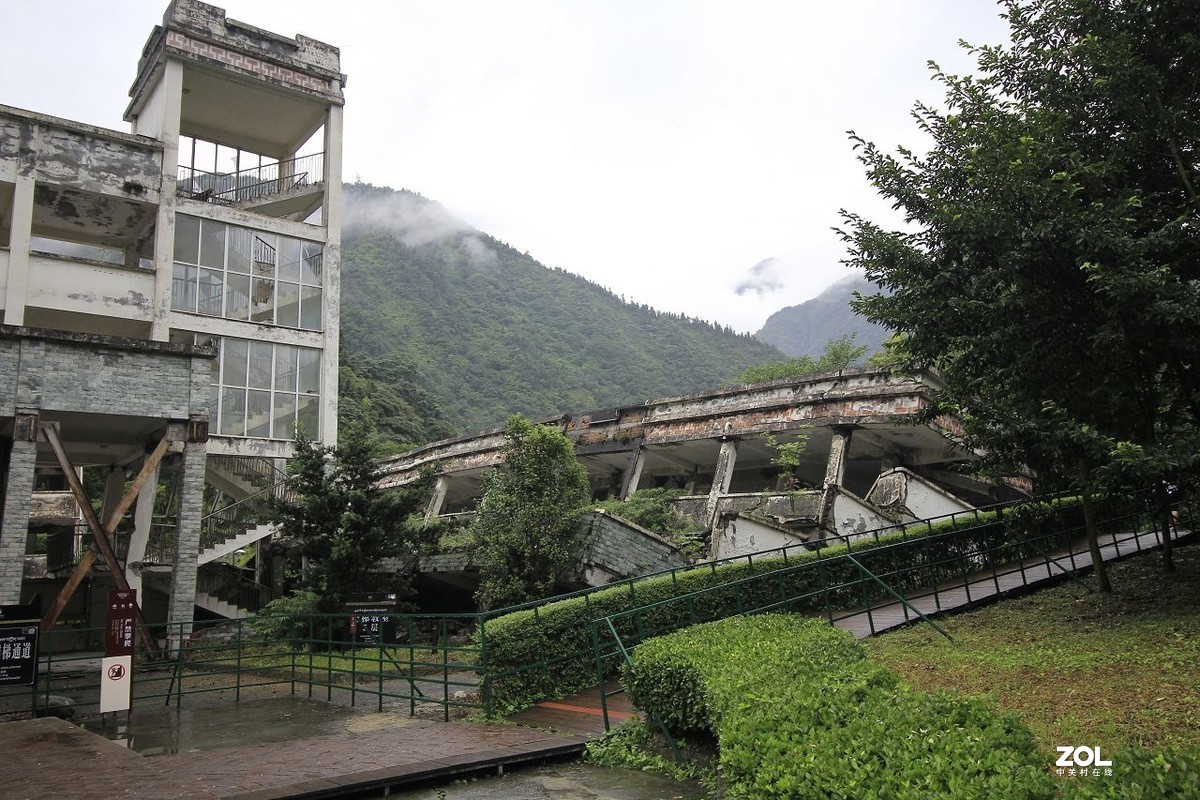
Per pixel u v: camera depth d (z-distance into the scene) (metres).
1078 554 18.22
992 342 11.90
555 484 18.59
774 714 5.88
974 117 13.09
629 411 29.34
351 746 10.16
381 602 21.03
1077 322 11.45
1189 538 17.56
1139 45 11.61
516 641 12.45
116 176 25.00
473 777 8.78
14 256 23.11
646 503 23.23
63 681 18.88
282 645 21.73
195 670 19.64
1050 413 11.56
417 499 22.97
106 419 20.66
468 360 112.31
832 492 19.86
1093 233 10.20
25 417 18.48
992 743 4.72
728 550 19.05
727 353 155.62
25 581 27.41
